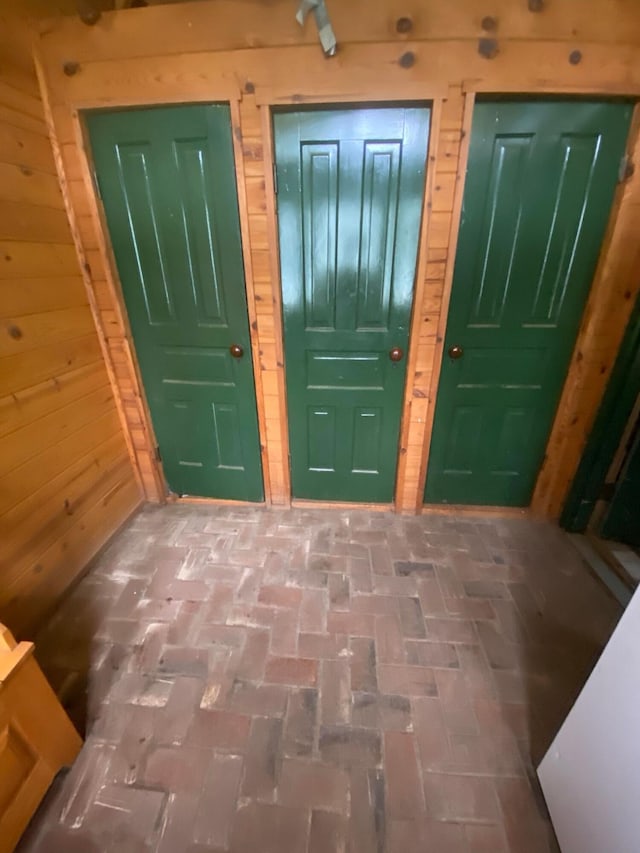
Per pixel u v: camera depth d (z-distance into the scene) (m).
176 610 1.58
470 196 1.54
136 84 1.46
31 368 1.47
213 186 1.59
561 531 2.05
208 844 0.96
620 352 1.68
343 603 1.62
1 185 1.33
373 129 1.48
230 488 2.26
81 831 0.98
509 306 1.72
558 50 1.32
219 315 1.83
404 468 2.08
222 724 1.20
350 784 1.06
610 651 0.79
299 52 1.37
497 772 1.09
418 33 1.33
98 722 1.20
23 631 1.44
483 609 1.59
